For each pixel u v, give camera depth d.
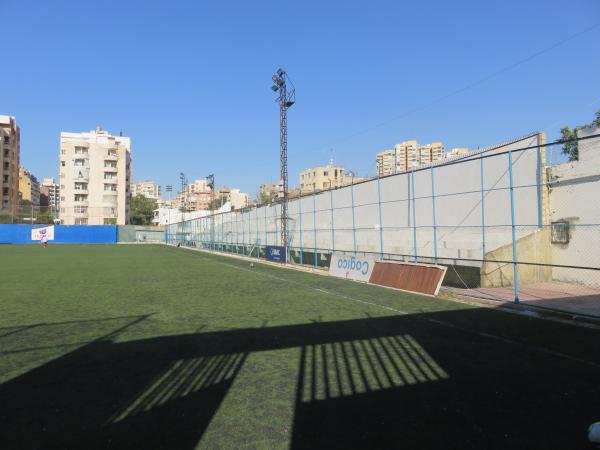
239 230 39.53
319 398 4.79
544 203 15.64
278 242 31.72
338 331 8.17
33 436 3.90
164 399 4.79
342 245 25.06
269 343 7.27
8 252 38.16
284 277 18.61
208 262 27.92
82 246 54.88
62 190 90.69
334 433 3.93
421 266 13.94
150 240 75.88
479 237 17.02
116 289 14.53
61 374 5.68
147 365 6.06
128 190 104.81
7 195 81.75
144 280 17.34
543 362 6.15
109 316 9.73
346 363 6.11
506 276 14.97
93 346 7.11
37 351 6.82
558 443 3.74
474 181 17.36
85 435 3.91
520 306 10.83
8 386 5.22
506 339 7.52
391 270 15.27
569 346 7.03
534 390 5.04
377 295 13.05
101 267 23.56
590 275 14.60
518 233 15.74
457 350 6.80
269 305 11.20
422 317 9.55
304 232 28.80
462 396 4.85
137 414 4.38
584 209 14.77
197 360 6.29
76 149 91.25
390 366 5.96
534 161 15.51
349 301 11.87
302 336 7.77
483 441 3.78
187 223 60.62
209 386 5.19
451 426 4.08
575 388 5.11
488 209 16.77
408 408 4.51
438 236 18.81
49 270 21.59
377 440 3.79
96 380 5.43
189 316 9.71
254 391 5.02
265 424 4.12
